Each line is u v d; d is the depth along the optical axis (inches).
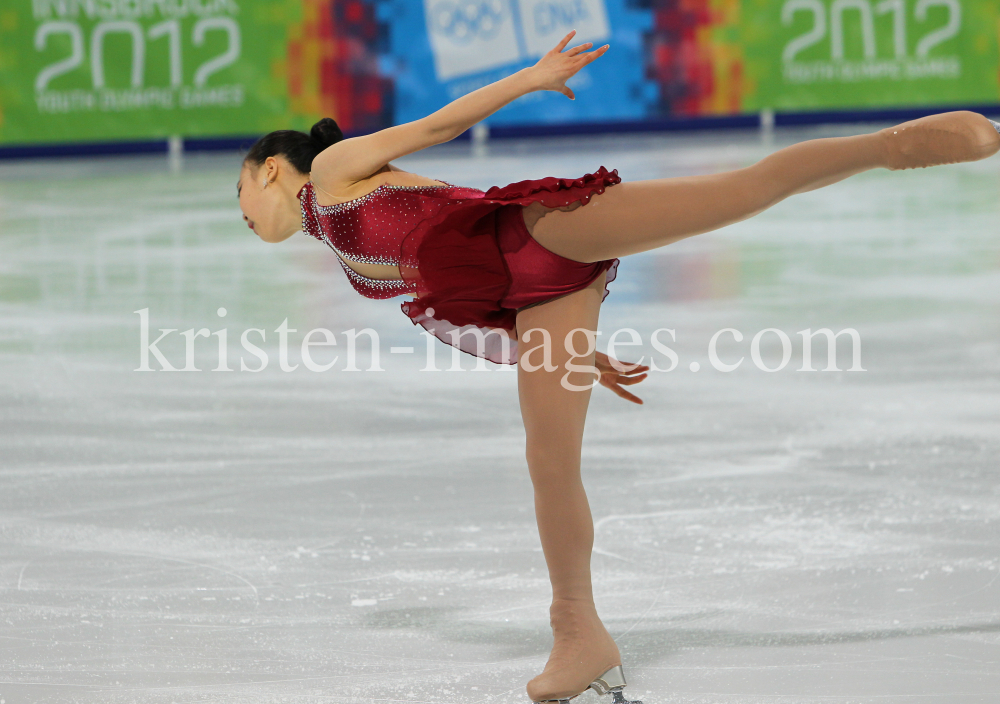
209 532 408.2
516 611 344.8
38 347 695.1
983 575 360.2
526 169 1533.0
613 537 399.2
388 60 1844.2
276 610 345.7
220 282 900.6
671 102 1959.9
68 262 988.6
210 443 510.3
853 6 1962.4
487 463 480.4
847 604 342.6
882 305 775.7
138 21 1791.3
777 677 300.0
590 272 313.7
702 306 784.3
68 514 426.3
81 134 1802.4
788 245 1035.9
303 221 340.5
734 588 356.2
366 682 301.1
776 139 1870.1
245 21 1814.7
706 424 529.0
